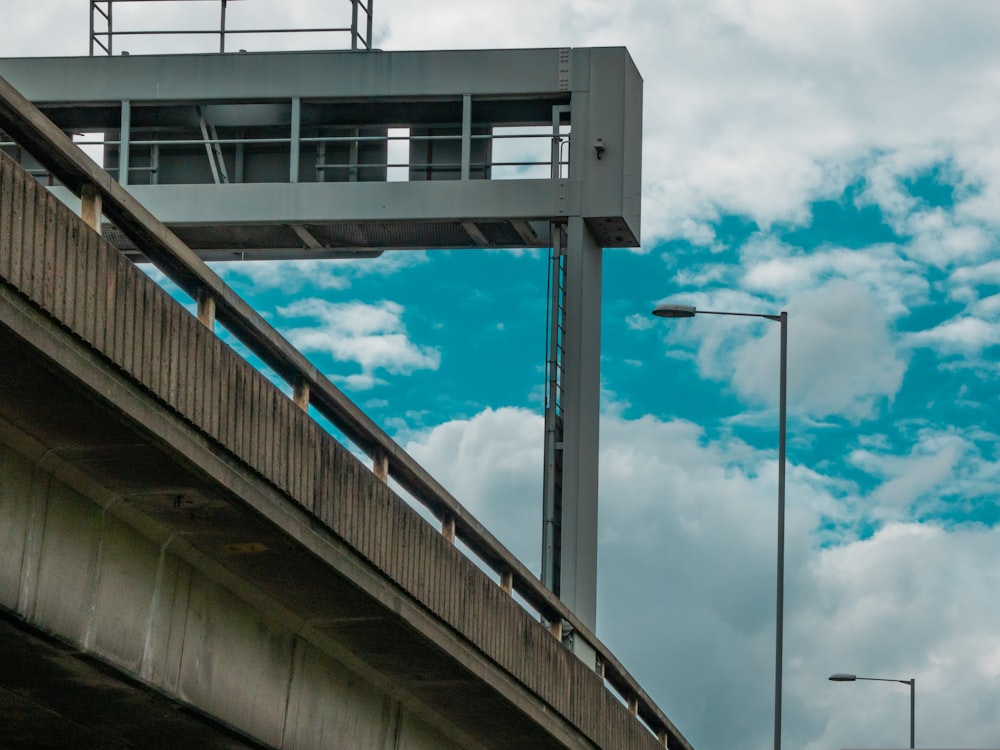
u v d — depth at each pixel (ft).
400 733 64.28
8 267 37.19
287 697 54.75
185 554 48.14
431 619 57.72
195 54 104.42
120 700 48.98
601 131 101.35
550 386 98.02
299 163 105.19
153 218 43.65
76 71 104.63
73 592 43.27
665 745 90.58
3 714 52.60
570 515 95.81
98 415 40.24
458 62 102.94
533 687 67.36
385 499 54.75
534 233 103.09
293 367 50.88
